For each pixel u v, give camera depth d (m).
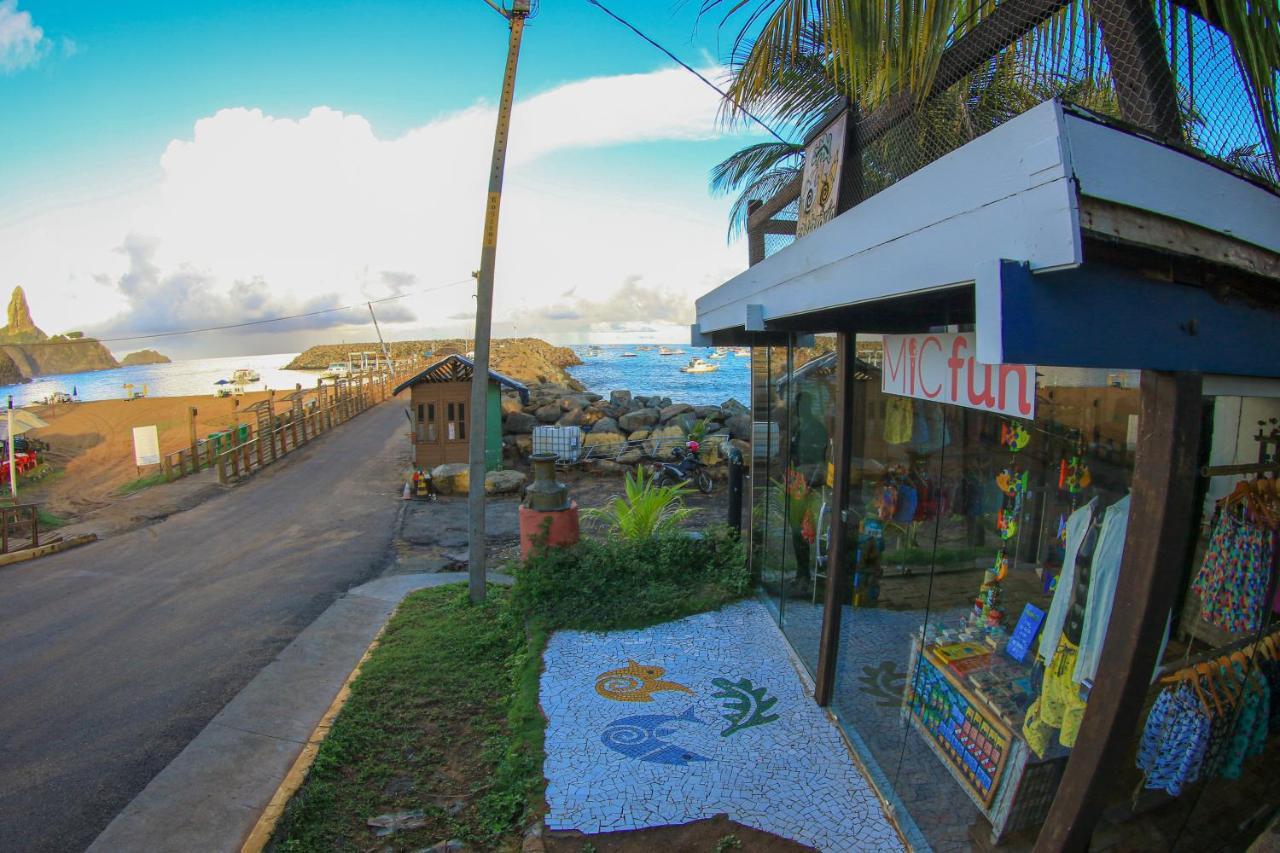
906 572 4.19
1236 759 2.59
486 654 5.70
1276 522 2.47
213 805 3.92
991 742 2.93
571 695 4.68
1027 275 1.44
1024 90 2.84
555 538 7.03
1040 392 2.87
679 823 3.40
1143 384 1.78
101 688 5.80
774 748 3.98
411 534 11.30
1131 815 2.64
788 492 5.52
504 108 6.80
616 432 17.17
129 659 6.46
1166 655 2.86
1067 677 2.57
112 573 9.85
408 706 4.88
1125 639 1.84
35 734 5.01
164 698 5.46
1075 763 1.99
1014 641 3.10
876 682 4.14
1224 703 2.50
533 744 4.12
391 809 3.76
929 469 3.79
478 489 6.99
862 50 2.35
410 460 18.39
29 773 4.44
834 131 3.60
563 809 3.54
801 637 5.18
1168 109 1.67
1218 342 1.70
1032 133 1.42
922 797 3.37
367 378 34.94
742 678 4.82
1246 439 2.66
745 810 3.47
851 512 4.37
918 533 4.01
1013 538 3.17
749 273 4.05
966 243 1.67
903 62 2.22
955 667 3.24
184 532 12.21
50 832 3.80
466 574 8.84
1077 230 1.31
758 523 6.46
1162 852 2.62
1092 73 2.18
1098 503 2.51
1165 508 1.73
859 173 3.34
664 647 5.36
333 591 8.31
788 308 3.20
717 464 14.67
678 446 15.40
